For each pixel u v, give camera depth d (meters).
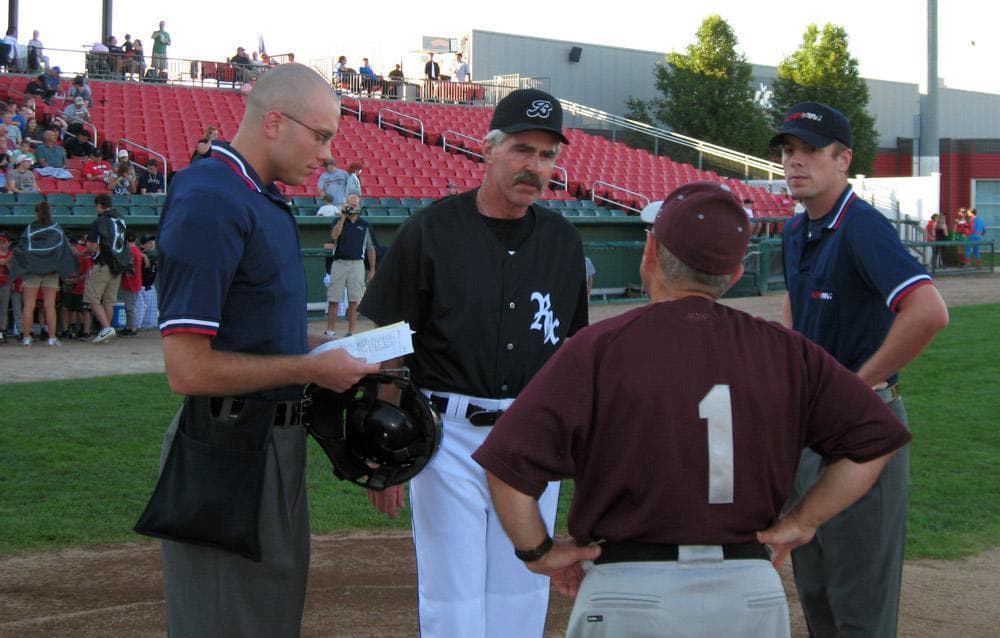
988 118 48.50
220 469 2.65
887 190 26.23
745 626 2.12
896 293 3.21
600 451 2.16
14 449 6.97
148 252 14.45
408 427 2.90
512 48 34.47
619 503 2.18
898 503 3.35
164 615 4.34
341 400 2.93
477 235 3.27
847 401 2.21
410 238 3.26
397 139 23.39
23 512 5.66
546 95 3.21
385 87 28.48
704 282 2.23
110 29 29.62
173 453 2.72
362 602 4.60
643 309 2.23
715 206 2.21
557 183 22.47
